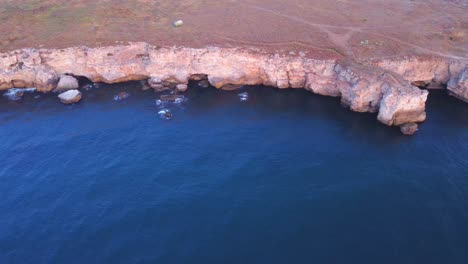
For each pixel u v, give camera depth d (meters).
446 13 79.69
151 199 45.41
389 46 66.81
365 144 53.47
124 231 41.66
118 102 63.16
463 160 50.59
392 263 37.84
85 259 38.91
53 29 74.06
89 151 52.81
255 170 49.44
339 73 61.19
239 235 41.03
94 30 73.38
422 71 63.56
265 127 57.09
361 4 84.38
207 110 60.91
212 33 71.69
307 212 43.50
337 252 39.03
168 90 65.75
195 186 47.09
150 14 80.38
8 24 75.62
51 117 59.88
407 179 47.59
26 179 48.59
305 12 80.12
